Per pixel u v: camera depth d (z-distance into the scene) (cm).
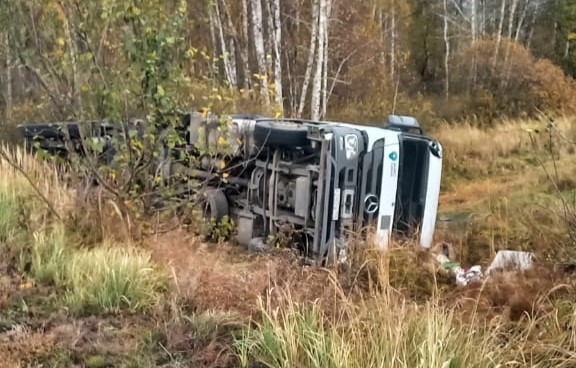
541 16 3297
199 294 480
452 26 3203
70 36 600
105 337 420
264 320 409
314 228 638
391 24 2806
